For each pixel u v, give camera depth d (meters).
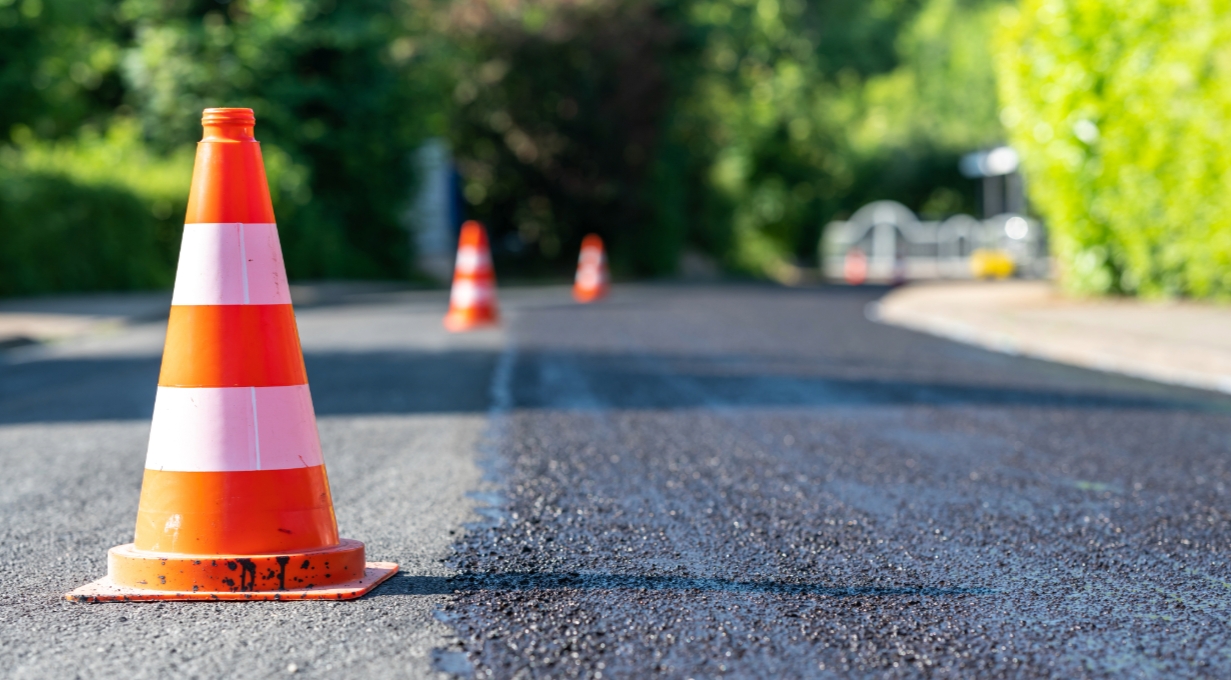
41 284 18.44
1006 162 37.28
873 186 51.81
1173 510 4.39
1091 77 14.22
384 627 2.99
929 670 2.70
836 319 15.38
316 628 2.98
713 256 42.88
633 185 34.28
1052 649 2.85
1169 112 13.42
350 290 22.69
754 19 44.81
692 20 36.56
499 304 18.73
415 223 30.05
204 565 3.26
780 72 46.47
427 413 6.87
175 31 25.03
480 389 7.94
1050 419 6.66
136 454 5.62
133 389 8.20
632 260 35.84
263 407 3.38
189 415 3.36
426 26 31.81
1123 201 14.17
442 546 3.82
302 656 2.77
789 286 28.59
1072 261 15.61
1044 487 4.80
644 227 36.03
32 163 18.59
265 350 3.40
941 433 6.16
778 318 15.52
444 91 32.09
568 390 7.88
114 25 26.38
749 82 44.78
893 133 52.50
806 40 45.81
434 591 3.31
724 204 43.09
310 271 25.77
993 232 40.12
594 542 3.86
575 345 11.23
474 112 32.75
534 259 35.53
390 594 3.28
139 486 4.85
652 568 3.55
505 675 2.64
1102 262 15.08
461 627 2.98
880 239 45.12
